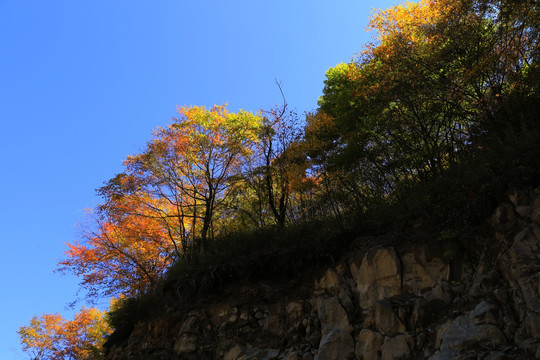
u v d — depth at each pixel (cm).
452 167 1411
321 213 1920
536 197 1095
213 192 2234
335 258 1506
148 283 2150
